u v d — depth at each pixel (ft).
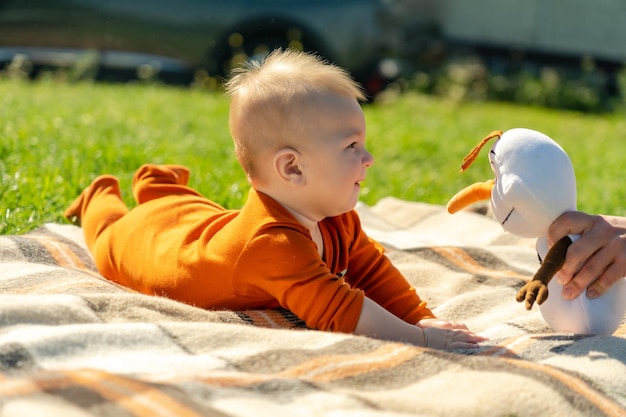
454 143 25.90
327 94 8.95
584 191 19.80
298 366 7.14
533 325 9.37
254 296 9.14
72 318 7.97
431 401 6.54
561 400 6.66
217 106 27.99
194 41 33.91
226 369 7.07
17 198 13.56
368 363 7.23
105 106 25.43
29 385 5.82
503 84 46.01
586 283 8.32
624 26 49.60
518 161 8.36
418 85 42.57
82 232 12.31
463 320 10.00
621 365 7.56
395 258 12.22
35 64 33.12
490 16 48.75
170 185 11.34
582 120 39.47
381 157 23.02
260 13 34.17
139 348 7.42
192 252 9.46
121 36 33.42
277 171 8.99
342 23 34.86
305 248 8.79
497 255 12.48
